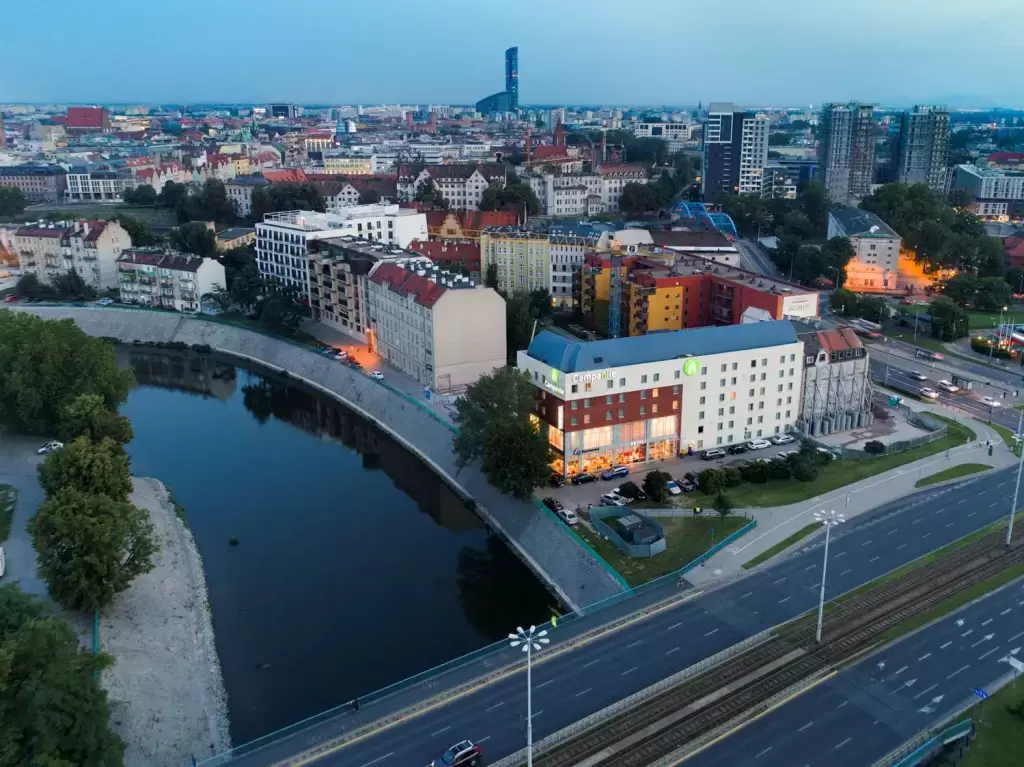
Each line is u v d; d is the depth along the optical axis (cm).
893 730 9212
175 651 11456
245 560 14150
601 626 11194
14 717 8081
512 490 14325
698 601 11775
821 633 10962
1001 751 8894
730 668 10294
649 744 9025
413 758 8881
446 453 17300
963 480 15575
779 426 17625
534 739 9119
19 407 17125
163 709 10294
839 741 9044
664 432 16512
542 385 15975
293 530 15225
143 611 12056
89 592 11094
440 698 9850
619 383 15738
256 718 10319
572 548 13250
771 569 12588
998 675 10119
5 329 18412
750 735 9169
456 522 15625
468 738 9175
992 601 11638
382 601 12975
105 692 8662
